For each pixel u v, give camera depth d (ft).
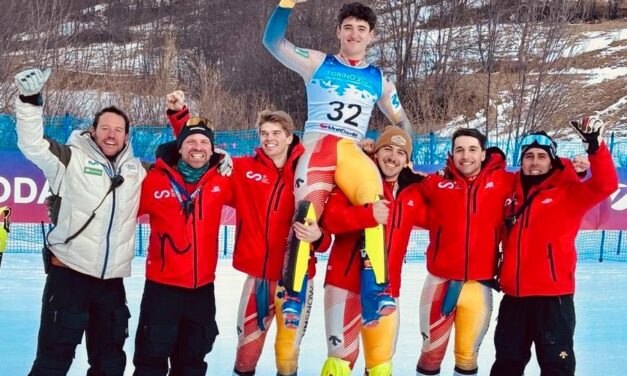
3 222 18.35
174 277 13.84
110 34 112.37
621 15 128.77
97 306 13.92
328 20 102.78
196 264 13.97
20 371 16.65
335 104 15.53
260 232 14.79
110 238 13.61
